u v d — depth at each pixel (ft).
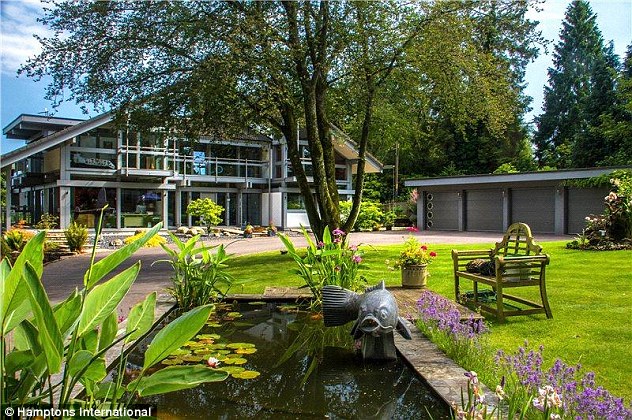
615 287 22.40
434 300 16.02
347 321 14.69
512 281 17.42
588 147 116.88
